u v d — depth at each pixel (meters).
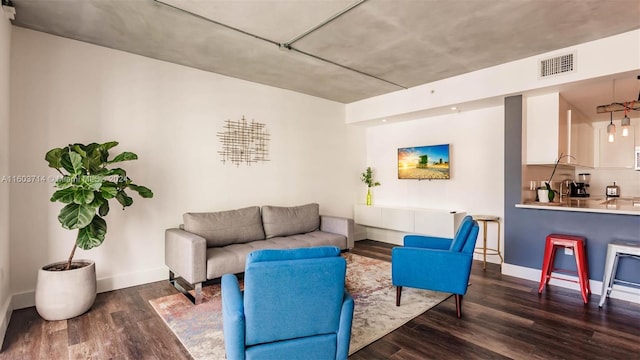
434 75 4.27
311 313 1.68
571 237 3.33
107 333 2.43
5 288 2.60
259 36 3.08
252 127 4.54
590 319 2.68
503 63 3.81
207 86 4.09
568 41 3.20
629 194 5.86
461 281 2.71
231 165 4.32
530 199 4.14
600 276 3.28
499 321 2.65
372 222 5.73
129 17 2.71
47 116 3.03
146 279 3.57
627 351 2.19
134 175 3.53
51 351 2.19
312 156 5.34
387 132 6.00
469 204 4.87
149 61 3.63
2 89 2.46
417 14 2.66
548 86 3.50
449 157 5.04
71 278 2.66
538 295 3.24
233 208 4.34
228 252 3.32
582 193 5.95
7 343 2.28
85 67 3.22
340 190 5.81
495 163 4.58
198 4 2.49
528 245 3.78
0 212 2.42
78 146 2.75
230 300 1.72
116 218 3.40
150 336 2.40
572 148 4.54
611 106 3.65
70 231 3.14
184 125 3.89
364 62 3.78
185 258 3.05
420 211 5.04
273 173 4.80
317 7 2.54
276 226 4.19
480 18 2.73
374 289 3.41
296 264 1.60
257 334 1.62
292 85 4.74
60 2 2.47
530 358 2.11
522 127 3.85
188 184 3.93
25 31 2.92
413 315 2.76
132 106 3.51
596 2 2.46
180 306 2.93
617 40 3.04
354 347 2.23
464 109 4.72
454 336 2.40
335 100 5.64
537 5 2.52
